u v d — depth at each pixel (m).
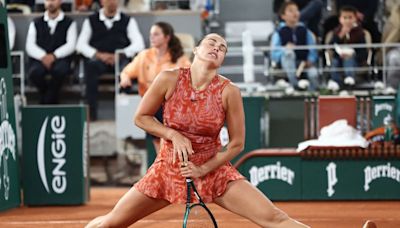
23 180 20.30
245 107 22.75
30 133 20.25
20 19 28.36
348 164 20.64
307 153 20.59
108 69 26.75
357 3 28.67
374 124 22.25
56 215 18.50
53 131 20.23
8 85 19.58
